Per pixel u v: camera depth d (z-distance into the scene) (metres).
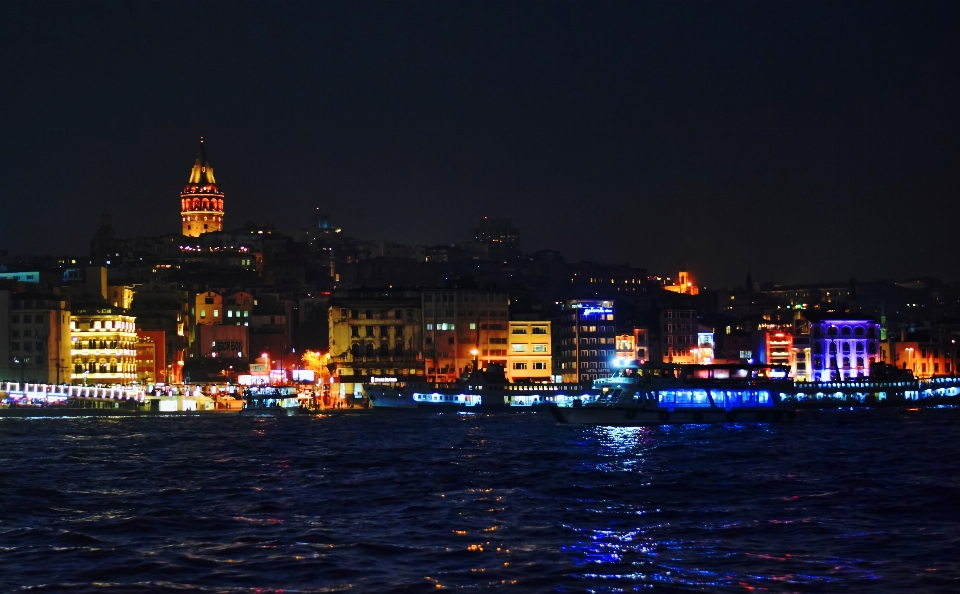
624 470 132.38
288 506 105.94
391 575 76.19
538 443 170.38
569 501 108.00
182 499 111.19
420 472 132.00
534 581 74.38
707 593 71.62
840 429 197.75
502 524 95.12
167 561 80.62
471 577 75.44
